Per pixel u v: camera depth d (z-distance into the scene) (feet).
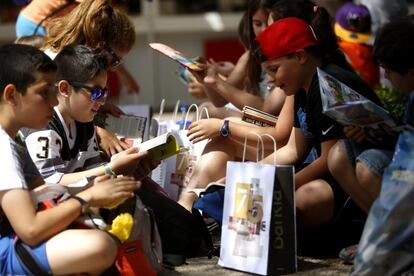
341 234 21.20
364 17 33.40
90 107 20.58
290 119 22.40
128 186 17.37
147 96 53.06
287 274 18.72
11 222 16.66
